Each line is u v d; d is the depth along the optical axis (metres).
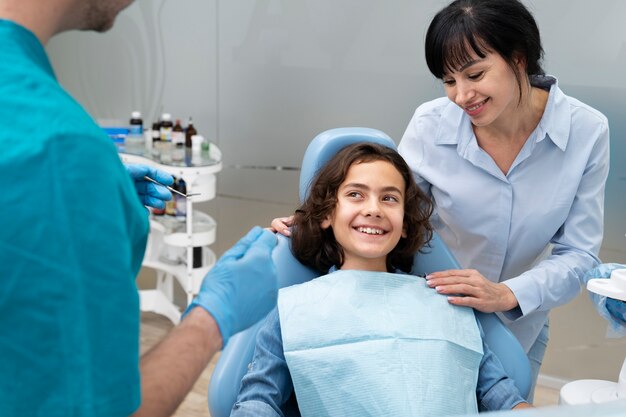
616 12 2.48
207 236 2.96
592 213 1.63
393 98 2.94
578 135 1.59
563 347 2.79
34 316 0.70
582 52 2.56
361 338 1.43
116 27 3.43
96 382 0.72
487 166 1.62
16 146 0.71
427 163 1.71
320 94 3.09
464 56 1.39
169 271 3.10
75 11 0.81
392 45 2.89
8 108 0.73
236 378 1.46
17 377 0.71
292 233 1.62
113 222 0.73
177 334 0.85
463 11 1.38
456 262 1.66
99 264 0.72
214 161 2.91
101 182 0.73
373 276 1.53
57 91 0.75
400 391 1.38
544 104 1.58
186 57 3.33
